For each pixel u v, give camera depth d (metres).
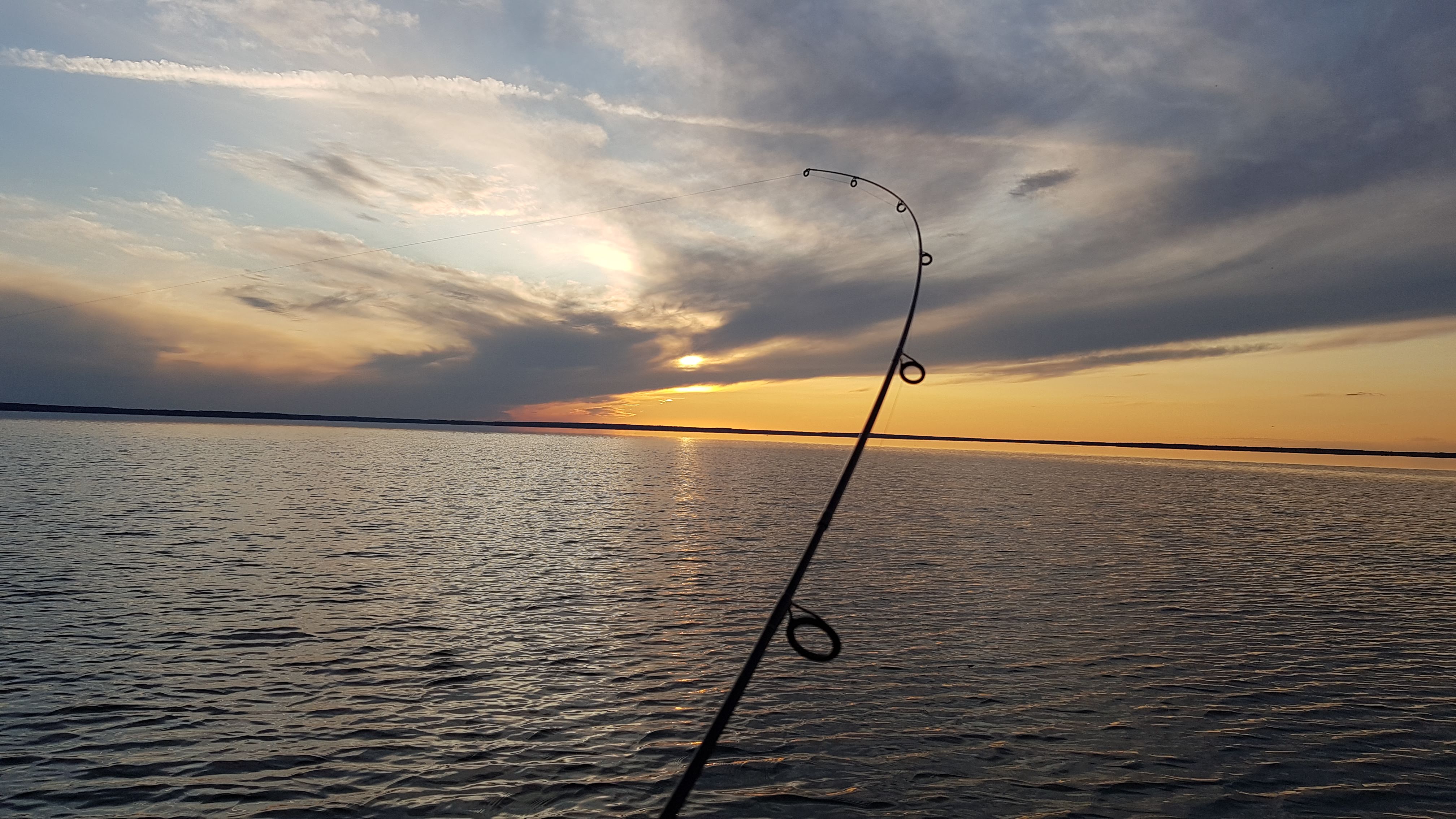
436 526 43.50
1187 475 131.25
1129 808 12.87
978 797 13.13
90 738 14.41
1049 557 37.12
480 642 21.00
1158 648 21.64
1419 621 25.25
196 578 27.78
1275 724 16.31
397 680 17.86
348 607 24.33
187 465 81.44
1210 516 60.03
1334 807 13.02
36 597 24.36
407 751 14.22
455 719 15.76
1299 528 52.97
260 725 15.18
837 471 112.25
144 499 50.44
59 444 111.81
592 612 24.62
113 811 11.98
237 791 12.65
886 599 27.19
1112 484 99.69
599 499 62.81
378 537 38.91
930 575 31.78
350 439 188.38
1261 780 13.85
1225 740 15.48
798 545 39.69
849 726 15.86
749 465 124.56
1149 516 58.47
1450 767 14.45
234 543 35.25
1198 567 35.44
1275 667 20.14
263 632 21.39
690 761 14.15
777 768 13.96
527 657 19.83
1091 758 14.61
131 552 32.28
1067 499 72.31
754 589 28.66
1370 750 15.14
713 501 62.72
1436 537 49.09
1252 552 40.56
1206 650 21.56
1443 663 20.67
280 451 118.19
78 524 39.03
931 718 16.36
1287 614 26.14
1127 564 35.59
